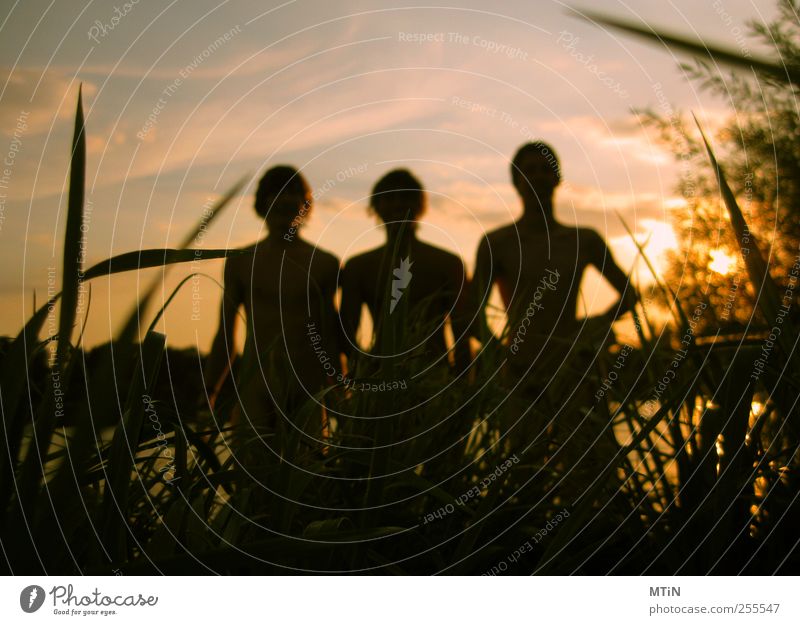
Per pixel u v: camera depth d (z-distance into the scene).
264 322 2.15
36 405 0.72
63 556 0.63
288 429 1.05
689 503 0.84
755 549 0.85
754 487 0.88
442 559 0.94
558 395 1.29
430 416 1.14
